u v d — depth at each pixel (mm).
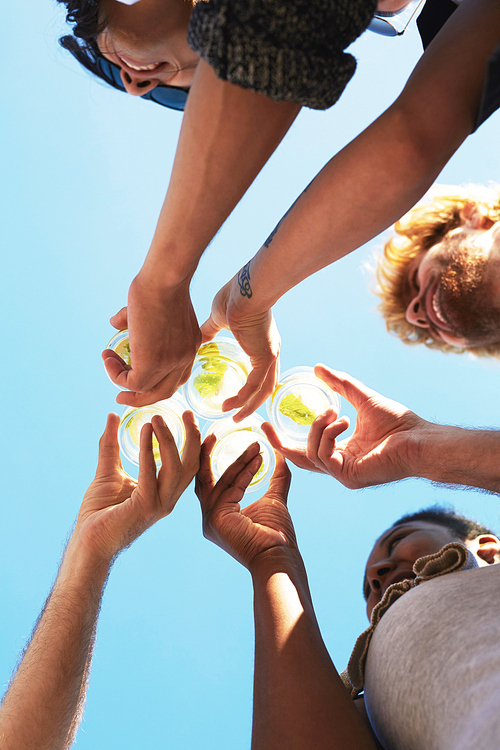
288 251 955
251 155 704
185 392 1480
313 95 596
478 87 767
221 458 1432
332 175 829
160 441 1150
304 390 1454
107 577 1145
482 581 726
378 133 774
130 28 999
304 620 951
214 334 1492
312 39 561
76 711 980
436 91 757
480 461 1025
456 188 1793
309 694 821
